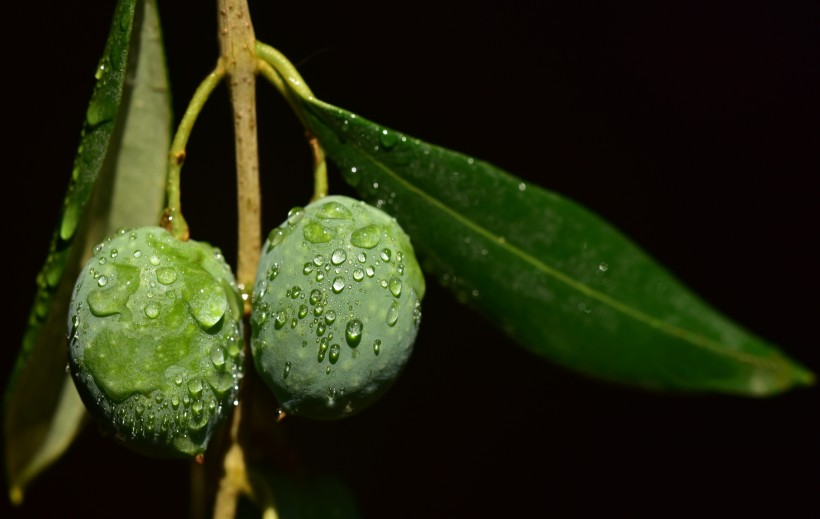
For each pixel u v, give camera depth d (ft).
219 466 0.86
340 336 0.83
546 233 0.88
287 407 0.84
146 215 0.88
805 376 0.88
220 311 0.83
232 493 0.86
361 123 0.86
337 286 0.83
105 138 0.83
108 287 0.82
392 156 0.87
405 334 0.84
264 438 0.88
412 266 0.85
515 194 0.88
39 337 0.87
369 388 0.84
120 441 0.83
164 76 0.87
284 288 0.83
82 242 0.88
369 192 0.87
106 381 0.82
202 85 0.84
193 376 0.82
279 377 0.83
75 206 0.84
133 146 0.88
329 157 0.86
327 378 0.83
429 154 0.87
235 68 0.85
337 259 0.83
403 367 0.85
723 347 0.88
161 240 0.83
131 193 0.88
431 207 0.87
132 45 0.87
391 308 0.84
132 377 0.82
